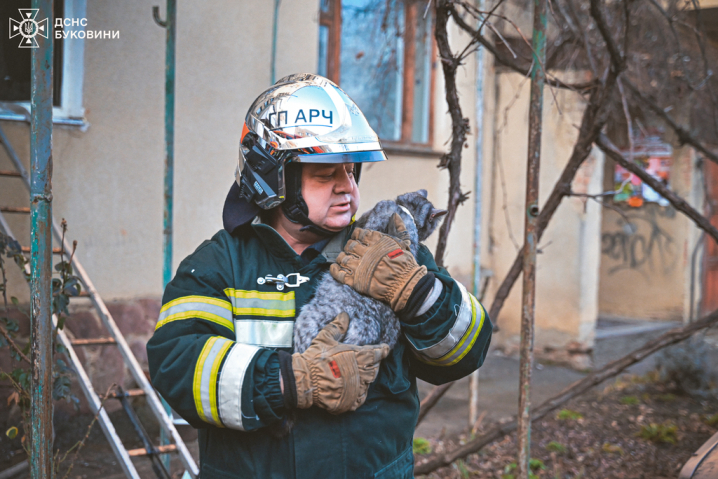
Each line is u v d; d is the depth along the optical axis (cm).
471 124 702
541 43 229
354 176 164
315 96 146
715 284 994
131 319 459
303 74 155
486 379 639
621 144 891
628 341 830
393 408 149
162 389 134
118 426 429
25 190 407
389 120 650
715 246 987
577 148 293
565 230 704
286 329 143
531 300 238
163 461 337
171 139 305
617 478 381
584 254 696
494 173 748
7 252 256
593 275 707
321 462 137
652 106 380
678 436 454
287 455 138
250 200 150
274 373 129
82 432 413
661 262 946
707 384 573
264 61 526
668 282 940
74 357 272
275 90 150
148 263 468
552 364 712
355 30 611
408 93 659
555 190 299
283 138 143
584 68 489
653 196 943
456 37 649
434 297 142
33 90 151
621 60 265
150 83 462
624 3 272
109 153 445
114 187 448
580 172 696
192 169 490
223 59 501
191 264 146
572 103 674
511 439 450
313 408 139
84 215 435
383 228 157
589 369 692
